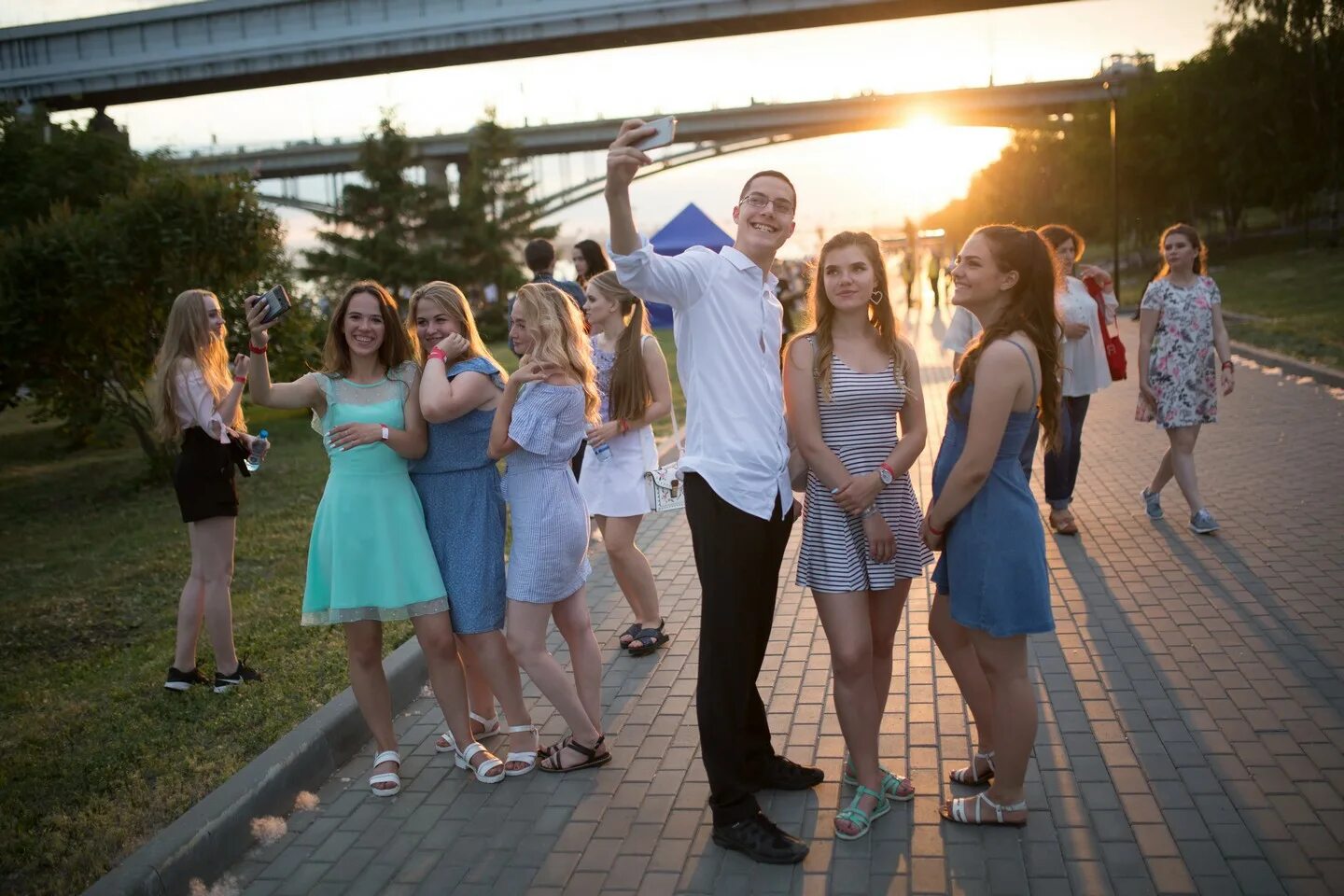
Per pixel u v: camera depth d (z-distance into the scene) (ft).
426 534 13.24
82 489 41.60
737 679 11.16
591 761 13.53
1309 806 11.23
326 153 277.23
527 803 12.77
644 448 17.39
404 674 16.43
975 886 10.31
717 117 263.29
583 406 13.39
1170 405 21.40
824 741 13.73
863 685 11.49
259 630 19.85
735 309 11.21
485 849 11.77
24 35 188.65
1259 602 17.31
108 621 22.00
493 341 134.41
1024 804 11.30
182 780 13.53
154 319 39.93
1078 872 10.39
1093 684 14.67
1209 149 144.97
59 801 13.30
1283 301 83.51
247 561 25.85
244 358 16.42
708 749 11.25
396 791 13.26
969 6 174.60
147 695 16.84
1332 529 20.98
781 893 10.46
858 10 174.81
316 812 12.94
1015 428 10.66
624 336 16.94
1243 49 134.62
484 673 13.61
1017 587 10.50
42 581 25.93
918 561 11.82
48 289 38.06
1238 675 14.62
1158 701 14.01
